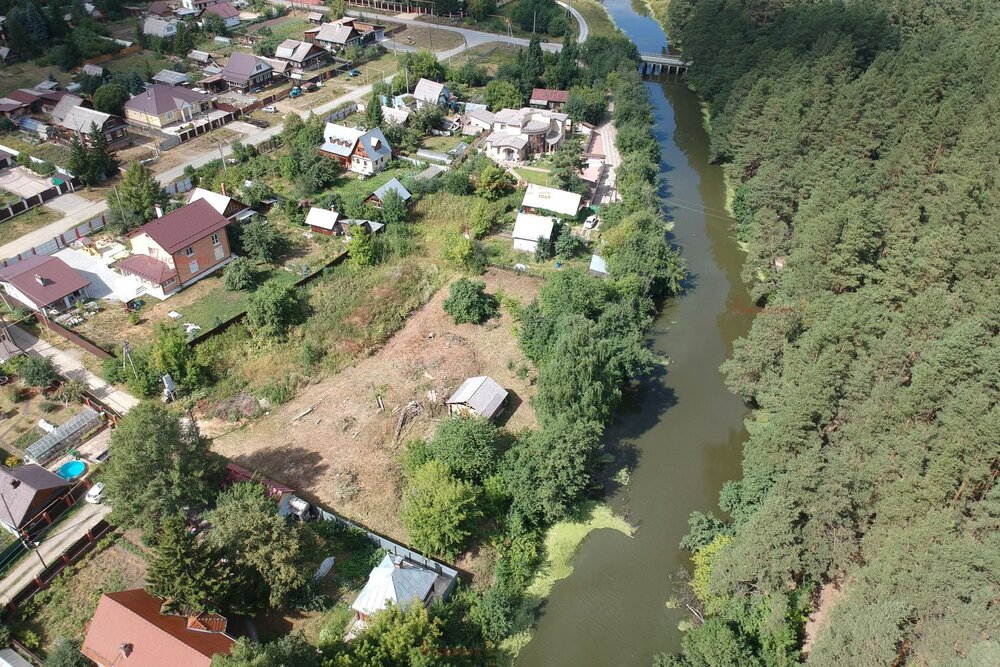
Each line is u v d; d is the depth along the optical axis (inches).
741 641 2018.9
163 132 5231.3
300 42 6545.3
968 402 2087.8
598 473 2824.8
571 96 5703.7
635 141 5103.3
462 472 2518.5
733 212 4635.8
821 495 2129.7
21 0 7037.4
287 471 2677.2
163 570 1963.6
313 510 2486.5
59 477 2512.3
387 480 2645.2
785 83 4704.7
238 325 3324.3
